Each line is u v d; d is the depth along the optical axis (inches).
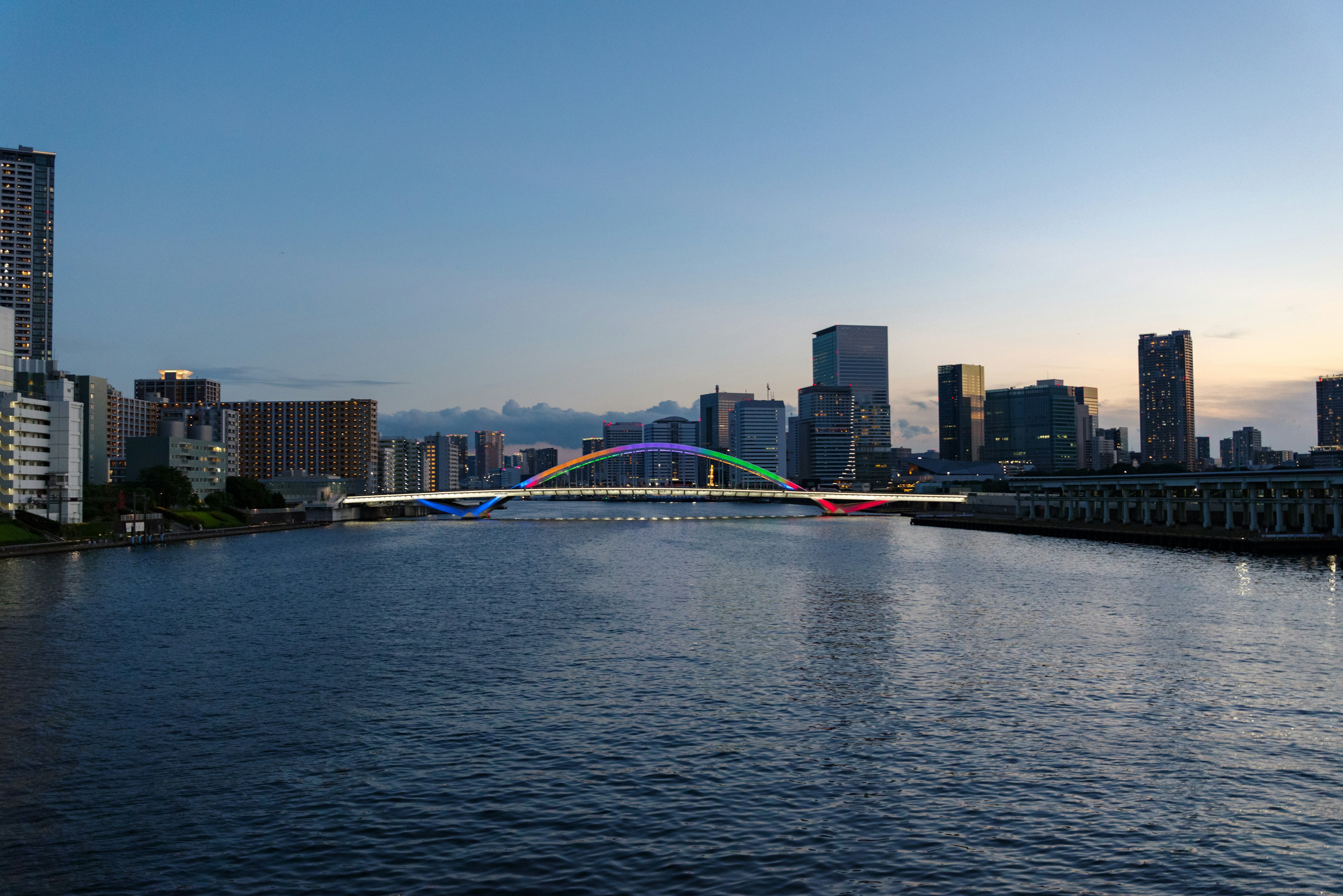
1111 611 3476.9
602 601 3873.0
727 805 1438.2
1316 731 1828.2
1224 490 7209.6
